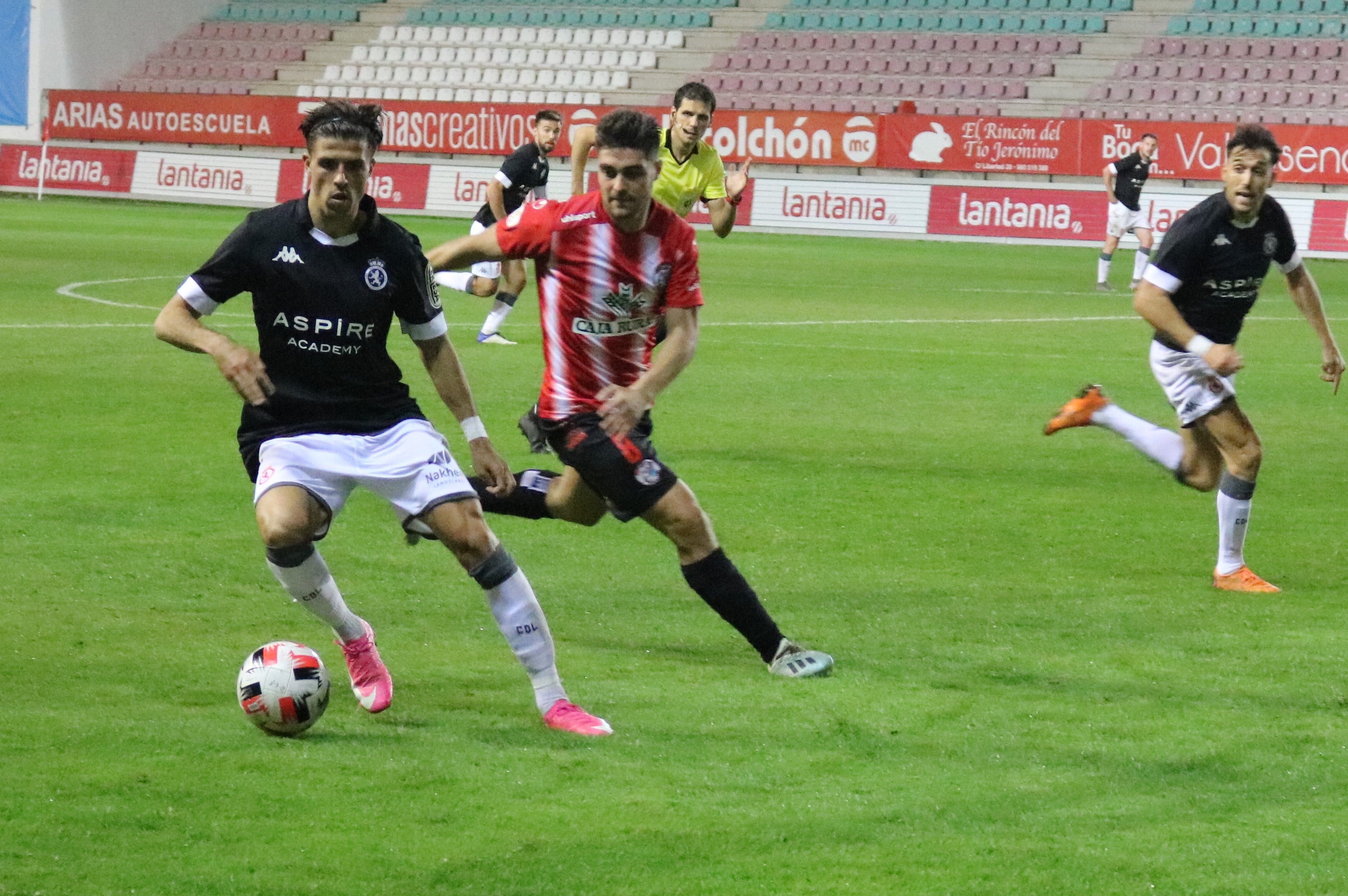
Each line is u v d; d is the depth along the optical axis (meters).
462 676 17.38
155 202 121.12
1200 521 26.27
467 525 15.49
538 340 48.72
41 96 134.75
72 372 39.12
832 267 80.88
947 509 26.67
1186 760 14.88
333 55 136.25
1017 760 14.81
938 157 103.69
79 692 16.39
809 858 12.39
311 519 15.66
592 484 17.72
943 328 54.16
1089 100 113.81
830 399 38.41
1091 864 12.34
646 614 20.11
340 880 11.88
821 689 17.00
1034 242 100.12
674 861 12.30
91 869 11.98
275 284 15.61
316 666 15.14
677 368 16.88
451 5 139.25
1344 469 31.08
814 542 24.19
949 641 19.06
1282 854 12.59
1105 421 23.81
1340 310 63.84
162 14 141.75
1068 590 21.67
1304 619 20.30
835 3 129.00
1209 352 21.44
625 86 125.88
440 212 113.56
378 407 16.17
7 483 26.69
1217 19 116.69
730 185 29.62
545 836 12.77
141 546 22.69
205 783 13.84
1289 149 95.69
